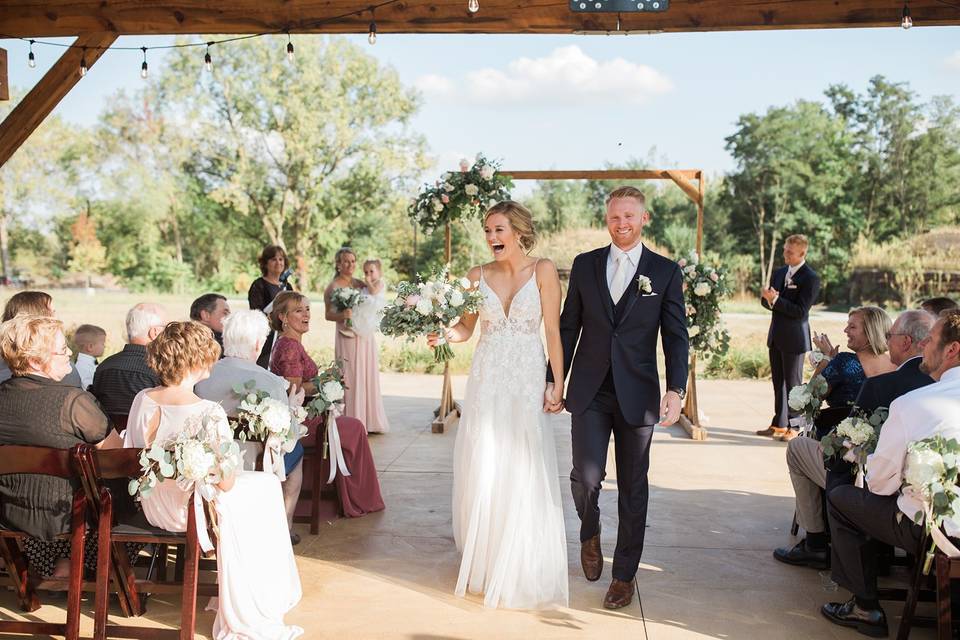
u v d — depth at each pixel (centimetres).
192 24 571
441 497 498
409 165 2902
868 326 365
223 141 2875
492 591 339
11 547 307
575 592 355
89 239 2808
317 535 427
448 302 357
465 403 371
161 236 2908
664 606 340
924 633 316
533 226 362
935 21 523
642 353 339
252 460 370
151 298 2448
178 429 288
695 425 677
